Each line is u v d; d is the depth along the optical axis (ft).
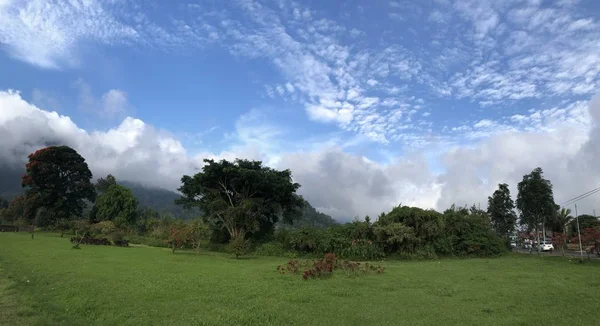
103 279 45.11
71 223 176.55
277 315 29.35
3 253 71.36
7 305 30.66
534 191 136.56
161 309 30.99
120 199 202.39
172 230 109.19
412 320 28.43
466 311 31.65
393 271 64.49
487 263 85.10
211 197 130.11
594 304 34.86
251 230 124.88
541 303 35.12
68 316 28.19
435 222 111.34
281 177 135.54
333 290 41.52
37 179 211.61
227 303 33.76
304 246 113.39
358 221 116.16
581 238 91.71
